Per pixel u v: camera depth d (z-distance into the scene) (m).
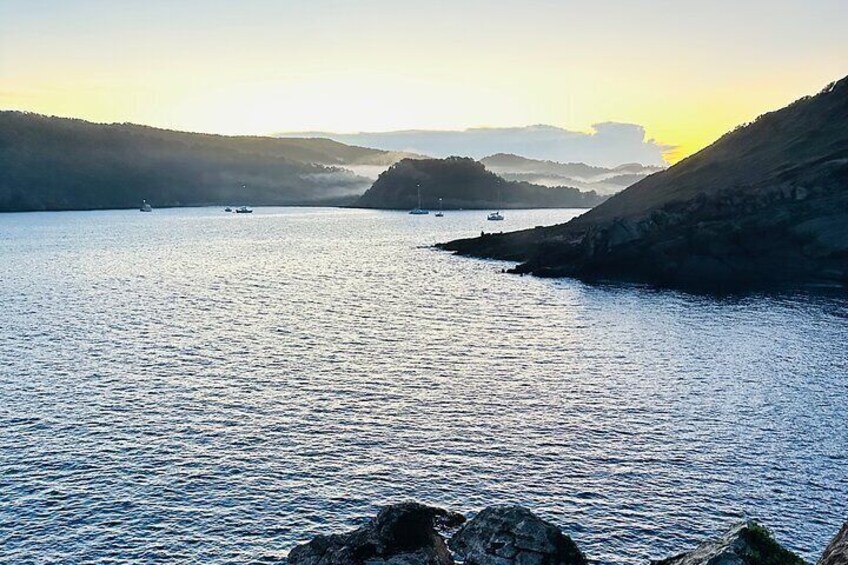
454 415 68.06
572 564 39.38
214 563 43.56
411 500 51.00
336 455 58.53
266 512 49.38
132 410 68.88
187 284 162.00
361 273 181.75
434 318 117.38
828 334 101.38
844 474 55.25
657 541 46.06
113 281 167.62
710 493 52.25
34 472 54.88
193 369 83.94
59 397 72.81
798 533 47.03
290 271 187.88
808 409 69.44
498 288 151.50
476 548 40.44
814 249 150.75
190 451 59.06
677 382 78.81
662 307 124.88
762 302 127.50
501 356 90.88
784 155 199.00
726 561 33.28
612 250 169.62
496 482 53.88
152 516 48.66
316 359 89.06
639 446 60.56
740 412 68.69
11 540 45.53
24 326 109.69
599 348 94.94
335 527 47.59
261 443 60.88
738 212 165.75
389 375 81.81
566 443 61.16
